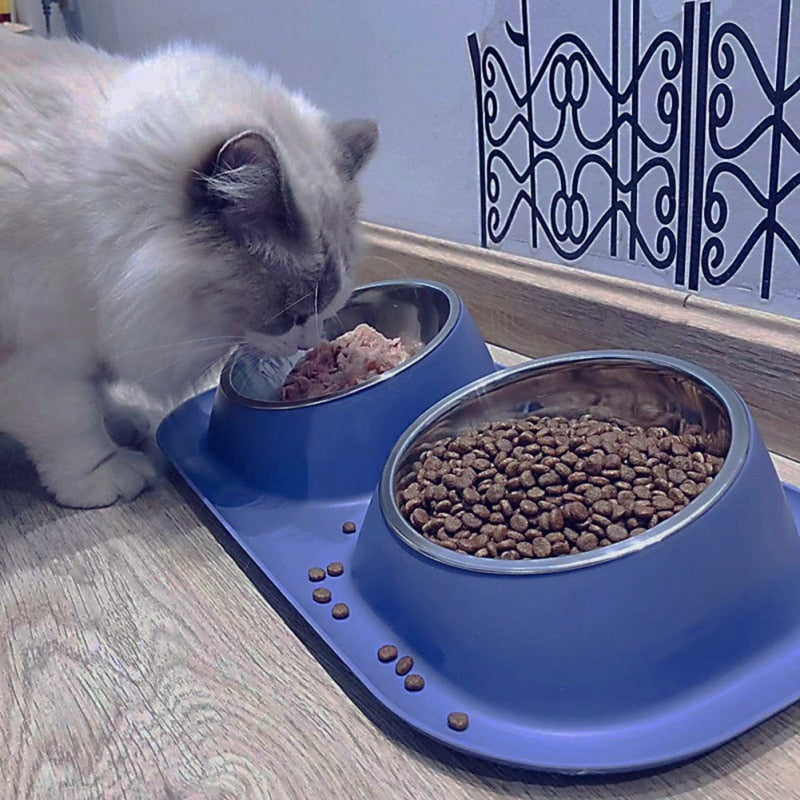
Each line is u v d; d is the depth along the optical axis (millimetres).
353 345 1067
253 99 950
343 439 917
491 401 892
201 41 1664
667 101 946
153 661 761
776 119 856
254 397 1053
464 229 1290
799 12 803
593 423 856
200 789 632
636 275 1064
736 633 635
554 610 619
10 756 679
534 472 785
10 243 877
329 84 1409
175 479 1049
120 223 871
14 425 989
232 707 703
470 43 1147
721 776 600
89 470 1007
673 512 708
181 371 1040
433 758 638
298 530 886
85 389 1005
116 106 891
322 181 943
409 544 698
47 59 939
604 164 1043
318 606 767
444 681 664
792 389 911
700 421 794
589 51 1003
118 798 634
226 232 880
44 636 804
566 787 604
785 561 666
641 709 615
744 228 927
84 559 913
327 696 704
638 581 614
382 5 1246
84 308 929
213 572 871
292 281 912
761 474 671
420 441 844
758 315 940
